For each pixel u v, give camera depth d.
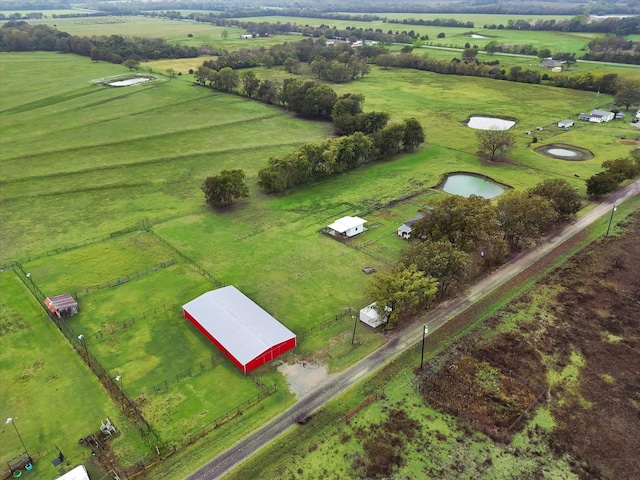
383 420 48.03
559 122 151.25
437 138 140.12
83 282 72.12
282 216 93.31
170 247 81.75
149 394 51.66
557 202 85.75
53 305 63.94
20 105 168.25
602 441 45.50
